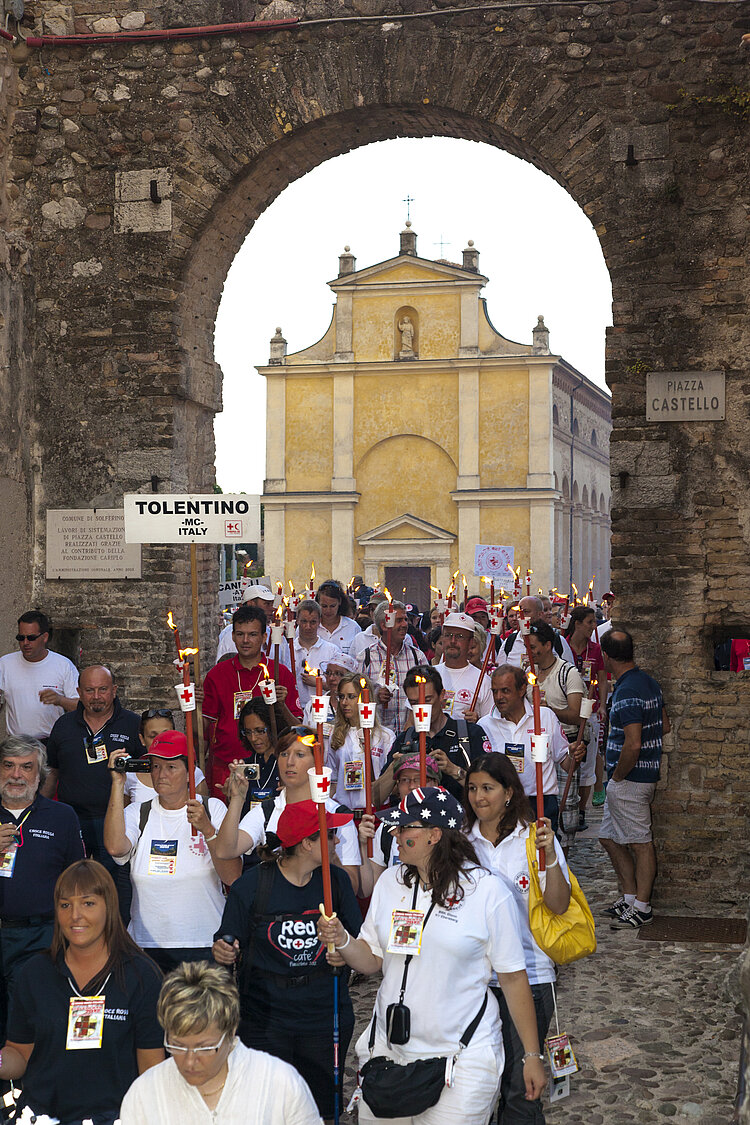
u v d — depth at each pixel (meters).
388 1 8.84
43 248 9.39
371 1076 3.82
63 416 9.37
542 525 37.75
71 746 6.25
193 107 9.16
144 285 9.23
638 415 8.34
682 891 8.08
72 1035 3.84
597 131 8.52
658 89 8.40
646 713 7.68
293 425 39.81
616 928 7.60
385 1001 3.96
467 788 4.62
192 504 7.28
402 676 8.31
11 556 9.09
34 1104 3.87
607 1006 6.17
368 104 8.90
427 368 38.56
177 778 4.95
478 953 3.93
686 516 8.25
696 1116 4.91
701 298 8.27
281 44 9.02
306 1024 4.39
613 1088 5.18
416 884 4.01
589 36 8.53
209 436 10.19
